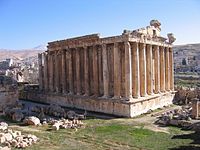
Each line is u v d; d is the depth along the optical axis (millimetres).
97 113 55750
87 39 60000
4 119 50531
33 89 77875
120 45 54500
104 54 55844
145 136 38250
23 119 49312
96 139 36750
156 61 61688
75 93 64688
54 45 70188
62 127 43250
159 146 33406
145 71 56844
